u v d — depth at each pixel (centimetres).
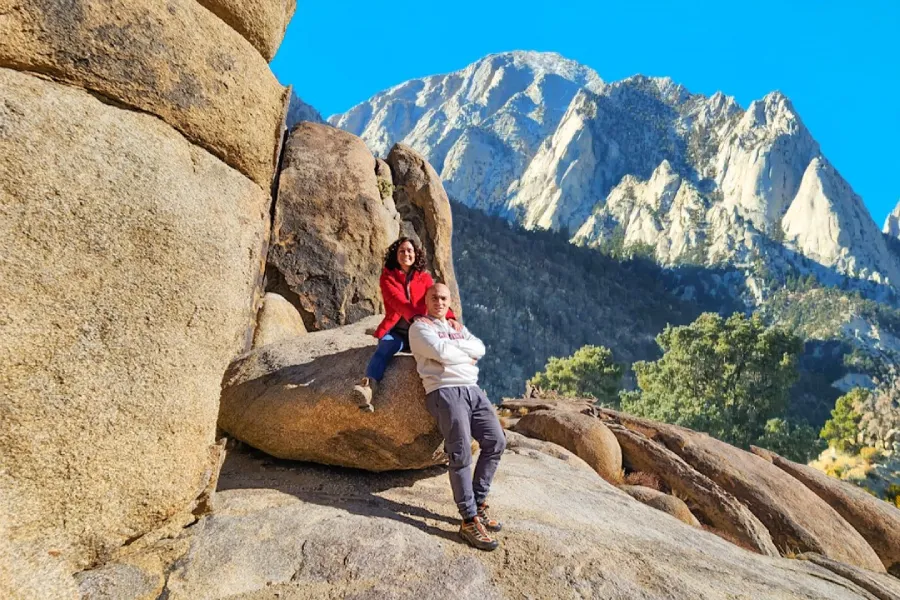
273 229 896
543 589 369
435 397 443
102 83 321
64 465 292
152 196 331
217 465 396
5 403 273
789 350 6656
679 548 516
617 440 1024
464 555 400
